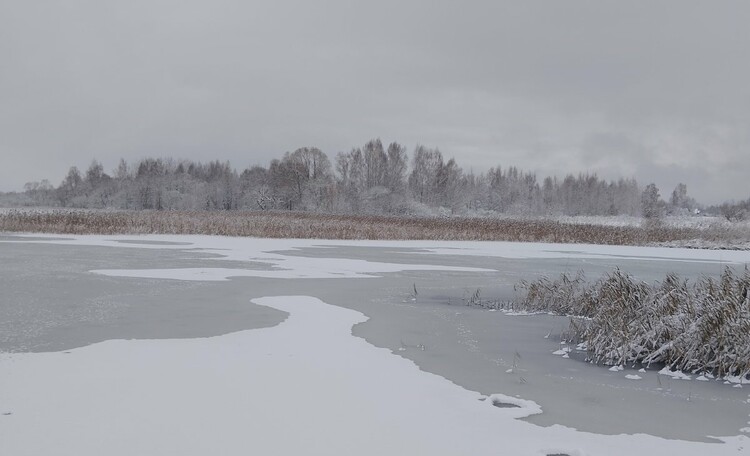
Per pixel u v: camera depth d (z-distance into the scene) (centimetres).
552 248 3222
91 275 1672
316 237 3525
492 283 1755
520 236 3781
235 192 8806
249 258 2248
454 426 607
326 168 8394
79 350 860
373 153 8806
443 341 1002
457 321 1180
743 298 1032
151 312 1162
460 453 538
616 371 861
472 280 1808
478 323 1169
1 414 597
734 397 746
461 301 1427
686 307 1002
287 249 2717
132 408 621
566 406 694
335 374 770
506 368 850
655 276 2012
